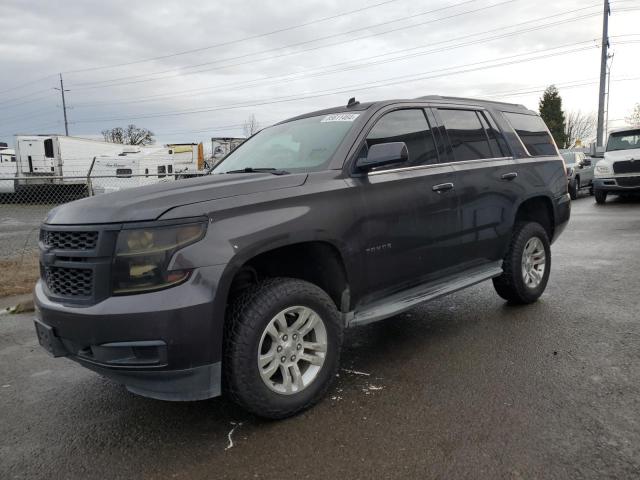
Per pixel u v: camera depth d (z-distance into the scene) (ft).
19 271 25.23
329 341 10.92
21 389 12.73
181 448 9.61
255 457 9.16
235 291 10.65
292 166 12.52
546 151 18.62
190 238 9.12
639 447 8.84
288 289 10.19
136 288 8.97
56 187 54.75
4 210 50.62
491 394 11.07
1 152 101.81
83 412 11.34
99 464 9.21
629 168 48.55
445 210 13.84
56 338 9.91
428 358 13.33
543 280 17.63
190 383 9.22
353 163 12.05
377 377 12.30
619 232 32.63
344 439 9.58
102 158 78.59
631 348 13.26
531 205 17.95
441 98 15.60
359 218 11.62
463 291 19.97
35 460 9.42
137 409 11.38
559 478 8.11
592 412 10.09
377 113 13.12
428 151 14.05
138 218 9.07
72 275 9.71
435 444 9.25
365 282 11.93
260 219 9.92
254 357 9.71
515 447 9.01
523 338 14.37
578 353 13.10
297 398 10.35
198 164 93.97
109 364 9.16
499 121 16.97
